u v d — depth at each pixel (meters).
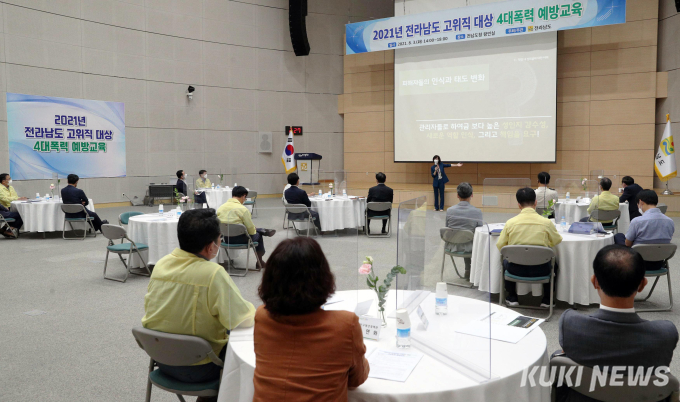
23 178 10.34
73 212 7.71
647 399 1.61
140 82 12.20
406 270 1.96
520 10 10.86
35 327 3.91
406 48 12.75
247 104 13.91
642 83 10.91
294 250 1.44
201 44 13.11
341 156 15.02
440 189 10.97
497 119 11.88
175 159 12.88
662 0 10.80
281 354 1.44
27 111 10.34
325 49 14.64
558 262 4.18
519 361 1.75
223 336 2.11
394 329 2.09
